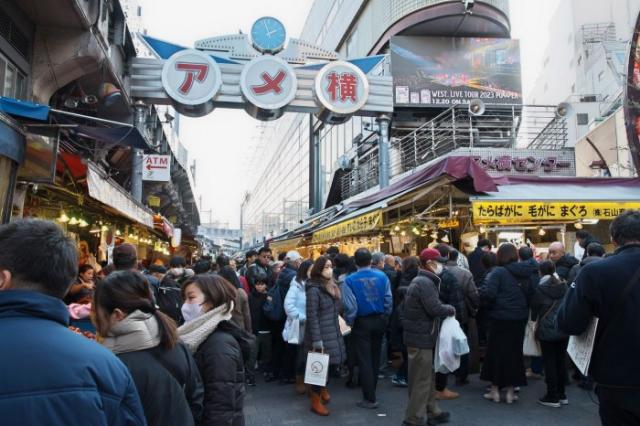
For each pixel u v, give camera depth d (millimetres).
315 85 15906
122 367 1352
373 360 5582
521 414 5098
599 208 7180
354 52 33500
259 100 15094
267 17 16359
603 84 35594
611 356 2479
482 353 7449
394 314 6555
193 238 28859
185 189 28141
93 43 9023
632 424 2443
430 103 24875
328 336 5293
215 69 14758
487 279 5504
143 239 15352
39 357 1181
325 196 37469
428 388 4613
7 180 4984
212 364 2398
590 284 2539
